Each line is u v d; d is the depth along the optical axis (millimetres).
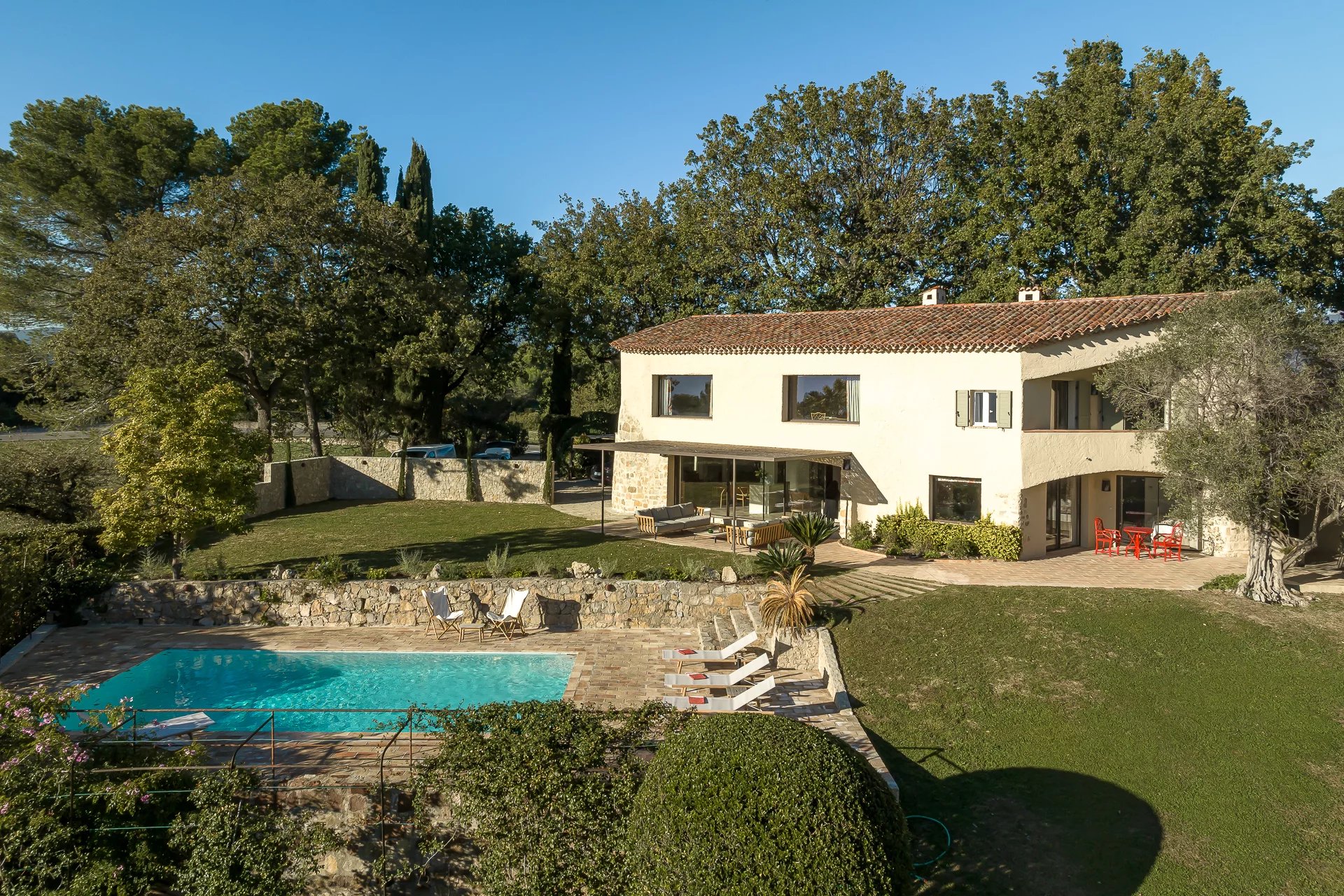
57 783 11727
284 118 50219
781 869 9461
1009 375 25453
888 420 28031
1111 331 26469
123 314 36156
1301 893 11641
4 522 27469
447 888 12203
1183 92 39969
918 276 45031
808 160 45688
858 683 17500
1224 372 19125
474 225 54844
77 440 38562
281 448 57812
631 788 11750
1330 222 36969
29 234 44688
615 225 49781
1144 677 16938
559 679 18062
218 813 11812
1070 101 39750
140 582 21766
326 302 40156
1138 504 28828
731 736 10578
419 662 19062
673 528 29656
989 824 13062
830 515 30078
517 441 64875
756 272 47031
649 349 33188
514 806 11703
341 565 22562
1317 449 18281
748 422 31250
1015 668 17531
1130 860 12320
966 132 44438
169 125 47000
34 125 45125
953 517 27094
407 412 51562
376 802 12281
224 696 17094
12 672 18094
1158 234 35375
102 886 11305
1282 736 14977
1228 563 25109
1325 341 18719
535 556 26312
